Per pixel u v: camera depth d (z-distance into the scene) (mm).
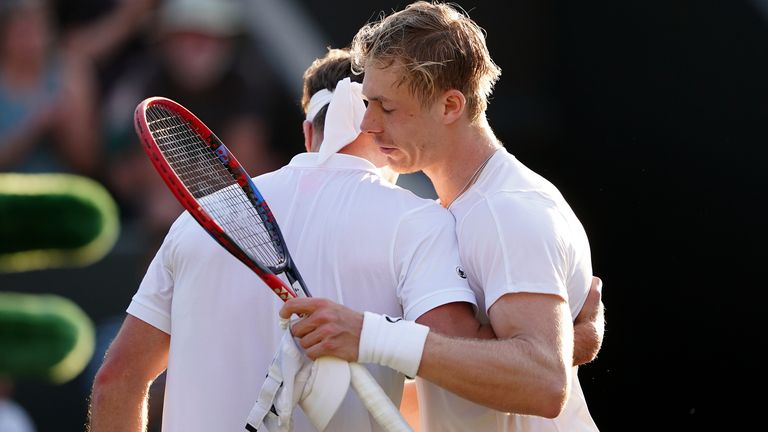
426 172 10820
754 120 30828
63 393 23672
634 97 31141
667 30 31078
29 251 14820
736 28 30859
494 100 30641
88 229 14977
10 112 26547
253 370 9961
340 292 9805
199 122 10289
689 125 31031
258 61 28562
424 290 9641
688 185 30828
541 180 10359
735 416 28984
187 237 10250
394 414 9336
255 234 10180
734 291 29984
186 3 27812
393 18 10172
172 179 9469
